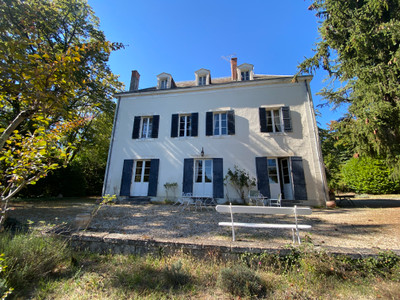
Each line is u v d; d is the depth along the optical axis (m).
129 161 11.68
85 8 12.80
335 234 4.43
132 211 7.86
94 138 18.08
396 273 2.59
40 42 2.51
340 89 10.73
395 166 6.48
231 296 2.28
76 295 2.26
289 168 10.23
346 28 6.25
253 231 4.81
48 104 2.34
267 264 2.92
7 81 2.10
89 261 3.19
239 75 12.43
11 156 2.35
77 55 2.43
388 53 5.91
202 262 3.06
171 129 11.82
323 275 2.56
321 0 6.81
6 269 2.36
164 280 2.58
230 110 11.37
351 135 6.89
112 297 2.24
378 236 4.18
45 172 2.65
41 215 6.45
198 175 11.04
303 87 10.86
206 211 8.10
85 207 8.72
